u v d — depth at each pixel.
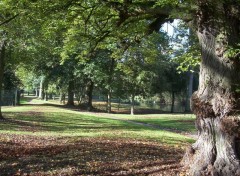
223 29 7.79
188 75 51.94
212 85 7.98
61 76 45.28
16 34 18.44
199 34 8.27
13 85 43.28
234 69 7.85
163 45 27.94
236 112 7.78
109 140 14.84
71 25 11.68
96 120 29.31
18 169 8.99
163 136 18.48
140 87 43.84
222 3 7.57
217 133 7.91
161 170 9.05
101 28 11.59
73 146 12.61
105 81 42.81
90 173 8.82
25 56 27.02
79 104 53.28
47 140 14.44
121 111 51.47
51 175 8.52
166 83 48.62
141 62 38.25
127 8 9.23
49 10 10.07
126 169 9.28
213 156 7.94
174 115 42.44
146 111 53.28
